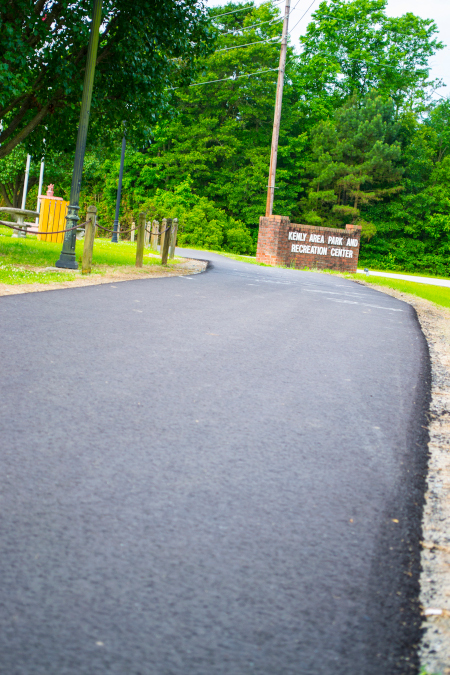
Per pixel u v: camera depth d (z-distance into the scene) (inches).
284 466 138.9
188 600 86.7
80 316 286.4
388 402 207.2
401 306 568.4
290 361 250.5
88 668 72.4
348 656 78.9
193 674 73.0
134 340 249.6
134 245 1064.2
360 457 151.2
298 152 2138.3
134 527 104.6
